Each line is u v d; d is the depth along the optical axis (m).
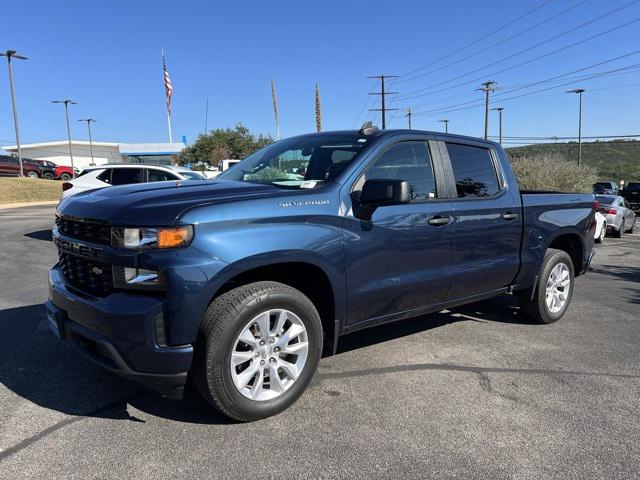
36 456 2.96
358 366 4.39
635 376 4.29
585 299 7.08
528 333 5.41
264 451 3.06
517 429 3.38
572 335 5.37
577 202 5.93
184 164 61.66
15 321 5.42
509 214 5.01
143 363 3.05
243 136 62.94
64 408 3.54
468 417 3.53
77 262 3.50
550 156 26.84
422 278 4.26
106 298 3.12
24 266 8.60
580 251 6.14
